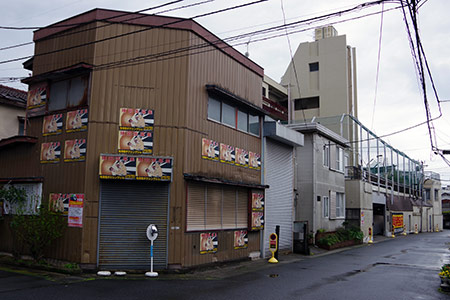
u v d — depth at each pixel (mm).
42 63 14617
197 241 13695
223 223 15281
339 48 40906
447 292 10938
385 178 38344
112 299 9008
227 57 16156
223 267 14688
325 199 24781
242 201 16609
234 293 10109
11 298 8812
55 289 9812
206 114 14617
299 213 23328
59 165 13414
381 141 37781
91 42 13039
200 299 9297
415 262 17656
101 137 12789
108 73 13117
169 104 13445
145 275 12016
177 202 13055
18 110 18891
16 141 14344
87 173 12570
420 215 51250
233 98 15750
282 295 10070
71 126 13297
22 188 14344
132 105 13133
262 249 17641
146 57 13453
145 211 12789
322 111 40281
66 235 12664
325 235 23750
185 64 13781
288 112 33500
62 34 14164
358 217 28484
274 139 19219
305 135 23797
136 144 12953
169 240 12812
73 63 13625
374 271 14758
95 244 12305
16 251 13938
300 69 42188
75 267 12047
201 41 14531
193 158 13773
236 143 16359
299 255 19469
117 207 12617
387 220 38031
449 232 54281
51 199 13375
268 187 17734
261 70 18672
